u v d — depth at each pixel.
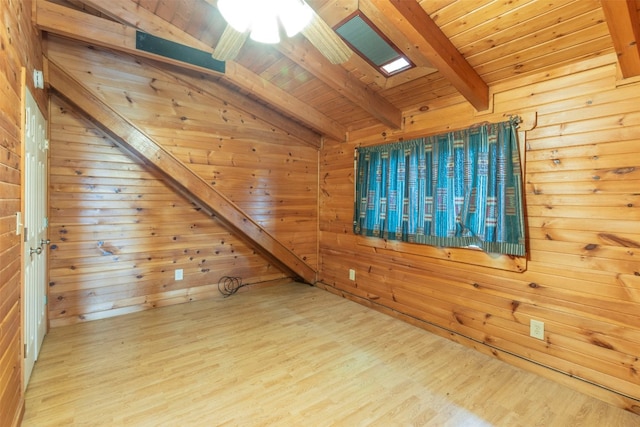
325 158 4.27
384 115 3.08
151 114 3.21
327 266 4.20
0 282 1.34
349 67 2.73
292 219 4.19
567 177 2.10
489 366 2.35
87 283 3.07
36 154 2.21
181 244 3.58
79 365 2.27
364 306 3.58
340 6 2.10
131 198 3.27
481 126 2.51
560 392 2.04
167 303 3.51
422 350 2.58
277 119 3.98
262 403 1.89
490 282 2.52
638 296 1.85
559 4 1.76
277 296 3.90
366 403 1.91
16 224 1.63
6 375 1.44
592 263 2.01
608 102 1.94
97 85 2.95
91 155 3.05
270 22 1.67
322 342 2.71
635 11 1.52
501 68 2.30
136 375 2.16
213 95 3.54
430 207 2.88
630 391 1.87
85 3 2.37
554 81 2.16
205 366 2.29
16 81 1.63
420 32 1.96
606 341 1.96
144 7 2.52
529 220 2.28
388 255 3.36
